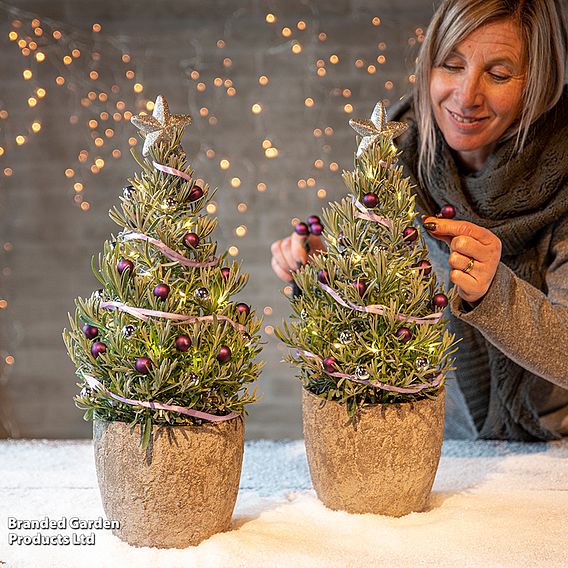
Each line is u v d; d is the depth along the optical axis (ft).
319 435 2.81
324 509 2.88
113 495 2.61
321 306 2.84
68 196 9.41
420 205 3.90
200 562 2.55
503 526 2.81
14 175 9.36
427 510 2.97
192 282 2.60
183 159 2.65
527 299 3.11
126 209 2.63
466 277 2.94
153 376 2.51
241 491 3.18
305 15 9.18
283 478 3.32
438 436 2.82
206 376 2.57
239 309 2.69
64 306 9.54
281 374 9.56
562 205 3.66
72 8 9.12
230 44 9.23
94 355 2.61
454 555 2.60
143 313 2.54
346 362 2.72
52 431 9.62
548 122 3.71
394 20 9.13
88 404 2.62
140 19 9.17
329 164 9.42
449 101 3.48
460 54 3.38
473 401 4.16
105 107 9.30
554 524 2.84
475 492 3.14
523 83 3.44
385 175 2.75
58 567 2.54
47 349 9.58
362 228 2.76
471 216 3.84
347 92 9.28
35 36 9.13
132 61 9.23
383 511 2.84
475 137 3.54
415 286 2.70
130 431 2.54
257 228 9.53
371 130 2.74
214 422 2.57
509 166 3.70
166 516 2.58
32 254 9.48
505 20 3.31
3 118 9.26
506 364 3.98
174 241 2.58
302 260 3.63
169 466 2.53
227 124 9.37
